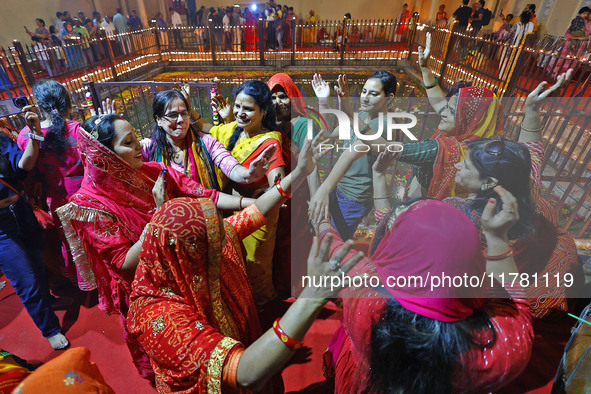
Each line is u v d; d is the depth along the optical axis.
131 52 9.32
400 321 0.67
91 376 0.73
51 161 1.80
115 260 1.32
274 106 1.88
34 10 9.57
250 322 1.13
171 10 11.95
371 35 11.28
